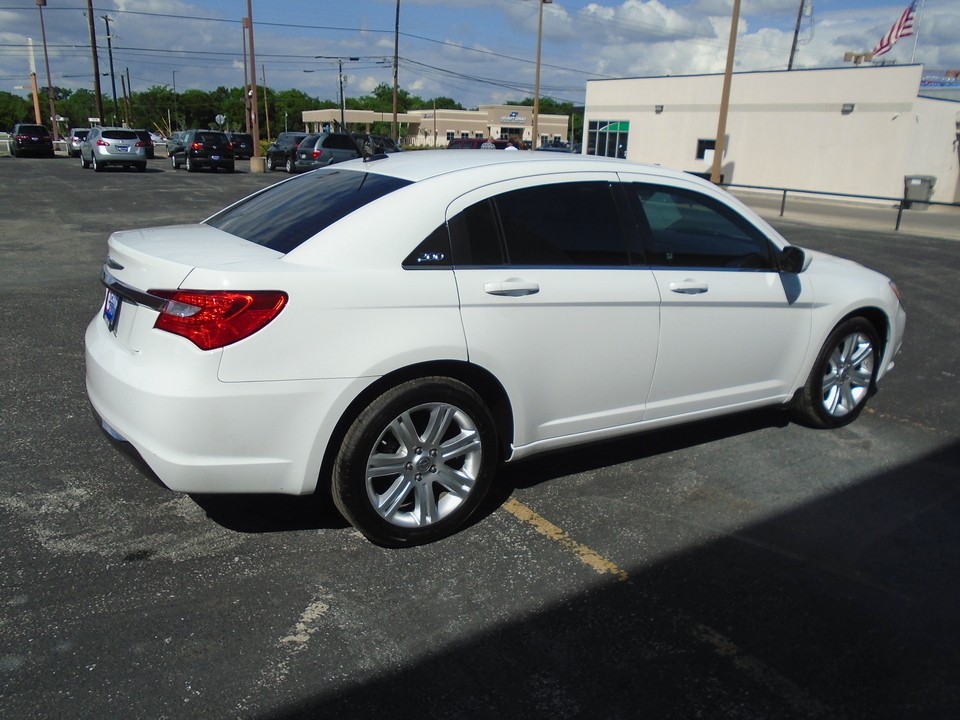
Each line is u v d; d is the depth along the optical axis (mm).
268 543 3334
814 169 28922
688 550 3447
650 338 3773
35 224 13031
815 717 2475
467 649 2713
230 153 30781
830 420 4934
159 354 2850
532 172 3541
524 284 3322
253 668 2564
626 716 2436
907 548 3547
